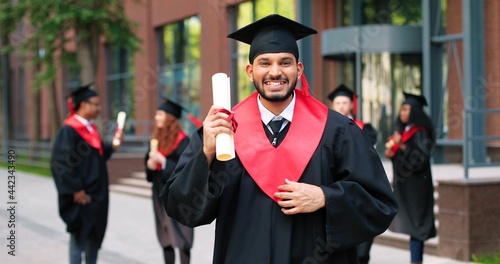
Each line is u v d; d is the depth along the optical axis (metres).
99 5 16.25
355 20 14.35
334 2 14.62
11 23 17.47
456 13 12.08
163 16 19.98
